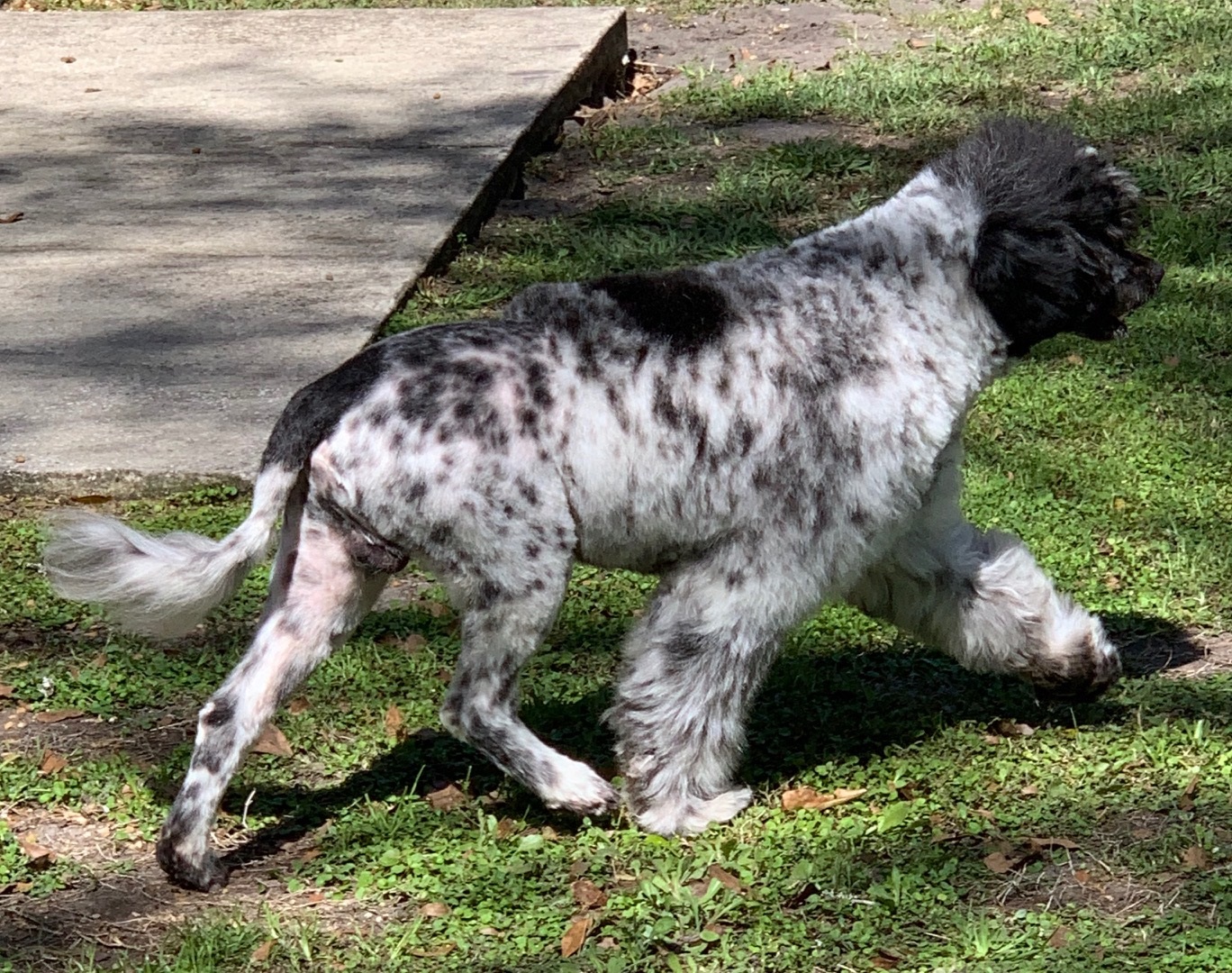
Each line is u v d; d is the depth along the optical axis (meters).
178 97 6.37
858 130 6.04
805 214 5.32
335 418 3.03
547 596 3.06
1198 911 2.94
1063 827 3.11
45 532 3.43
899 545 3.32
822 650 3.58
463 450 3.02
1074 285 3.19
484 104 6.06
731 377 3.09
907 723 3.37
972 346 3.20
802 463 3.11
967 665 3.40
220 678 3.52
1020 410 4.29
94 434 4.14
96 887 3.06
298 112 6.14
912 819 3.13
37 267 4.94
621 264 4.97
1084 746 3.28
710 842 3.11
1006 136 3.23
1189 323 4.60
